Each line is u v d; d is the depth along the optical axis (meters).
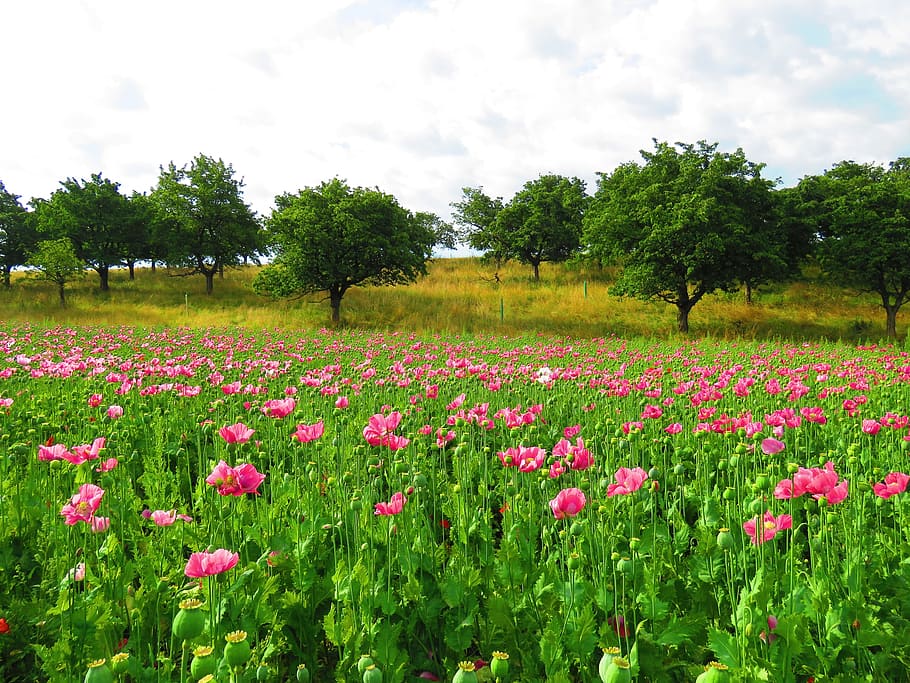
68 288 49.19
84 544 3.23
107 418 6.56
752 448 5.14
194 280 55.16
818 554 3.17
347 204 38.22
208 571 2.33
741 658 2.50
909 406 7.97
